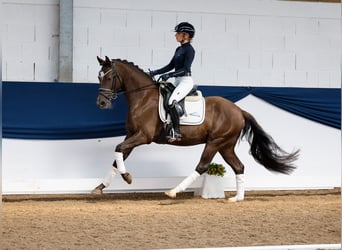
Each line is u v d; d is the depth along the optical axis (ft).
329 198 41.14
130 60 45.57
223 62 47.03
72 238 25.09
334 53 48.85
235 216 31.71
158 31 45.91
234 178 43.37
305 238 25.79
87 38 44.93
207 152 38.34
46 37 44.42
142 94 37.86
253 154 39.65
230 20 47.06
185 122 37.88
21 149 41.68
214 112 38.65
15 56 44.04
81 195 41.81
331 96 46.14
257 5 47.39
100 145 42.78
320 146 46.09
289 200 39.73
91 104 42.68
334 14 48.70
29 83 41.70
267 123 45.32
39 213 32.37
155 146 43.60
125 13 45.42
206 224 28.99
